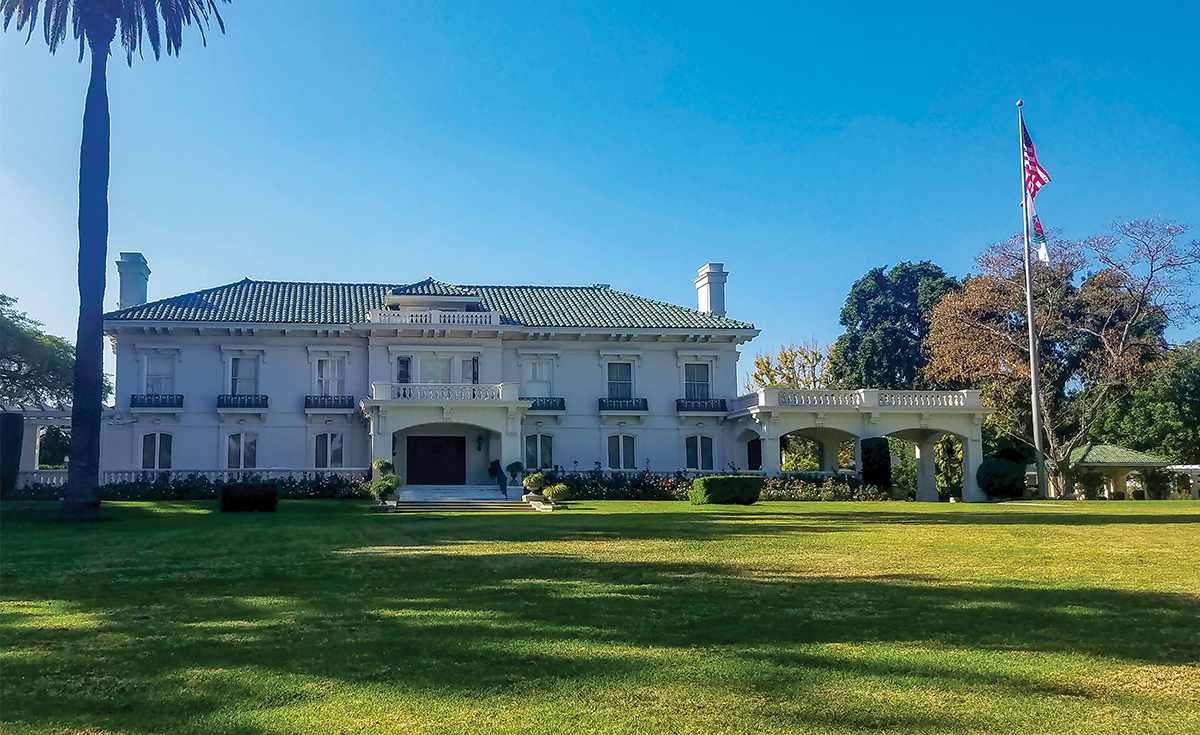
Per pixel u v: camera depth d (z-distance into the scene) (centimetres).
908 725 511
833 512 2527
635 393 4159
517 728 509
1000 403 4894
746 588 972
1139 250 4450
